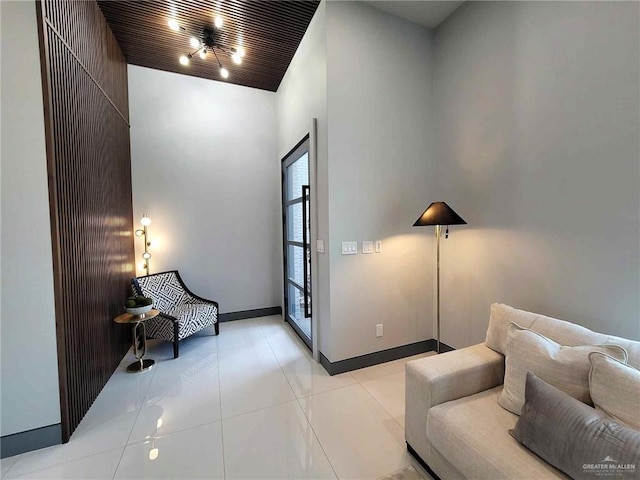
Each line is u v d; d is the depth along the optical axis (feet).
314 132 8.63
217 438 5.74
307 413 6.49
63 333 5.74
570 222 5.82
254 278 13.76
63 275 5.91
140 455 5.32
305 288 10.68
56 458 5.29
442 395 4.75
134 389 7.59
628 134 4.95
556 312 6.12
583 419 3.26
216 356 9.56
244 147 13.37
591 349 3.97
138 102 11.55
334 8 7.77
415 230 9.11
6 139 5.30
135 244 11.68
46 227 5.60
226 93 12.97
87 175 7.31
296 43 10.18
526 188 6.61
